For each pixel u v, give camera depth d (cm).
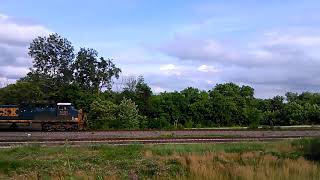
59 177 1839
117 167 2078
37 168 2042
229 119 6625
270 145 2742
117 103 6303
